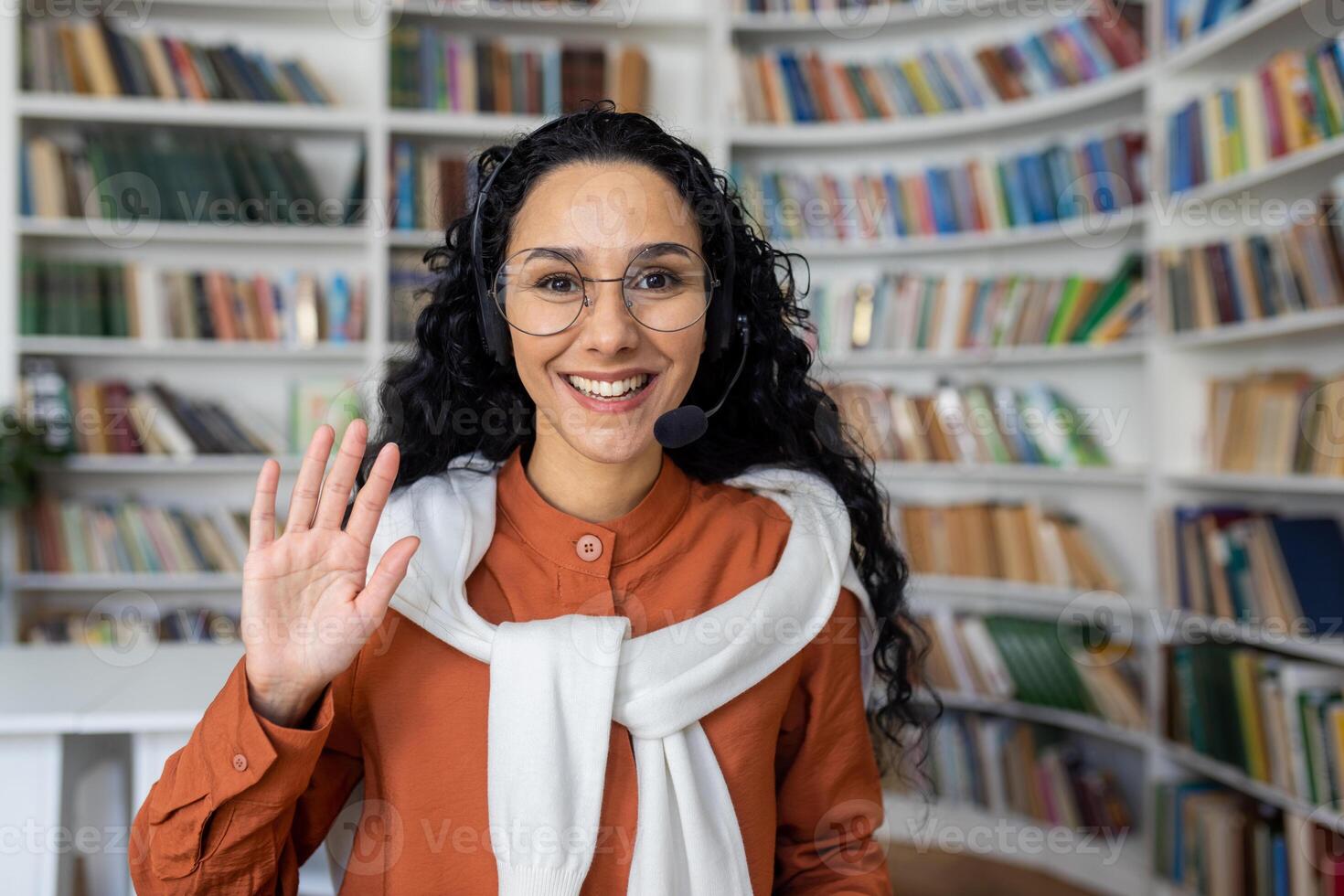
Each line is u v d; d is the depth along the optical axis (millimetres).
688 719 883
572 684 862
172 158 3303
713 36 3506
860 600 1062
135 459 3281
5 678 1784
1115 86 3041
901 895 2861
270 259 3559
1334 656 2184
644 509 956
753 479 1080
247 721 773
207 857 791
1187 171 2787
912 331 3436
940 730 3316
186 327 3338
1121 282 3105
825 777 1026
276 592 782
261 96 3338
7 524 3248
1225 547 2598
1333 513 2619
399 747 870
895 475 3430
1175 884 2725
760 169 3713
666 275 861
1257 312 2537
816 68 3533
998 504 3391
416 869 857
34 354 3377
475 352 1037
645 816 866
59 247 3439
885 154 3686
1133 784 3246
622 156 888
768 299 1098
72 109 3244
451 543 910
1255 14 2473
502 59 3434
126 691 1707
